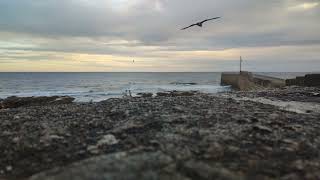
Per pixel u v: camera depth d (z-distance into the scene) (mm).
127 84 134000
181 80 182125
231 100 25719
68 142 13547
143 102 22844
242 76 97312
